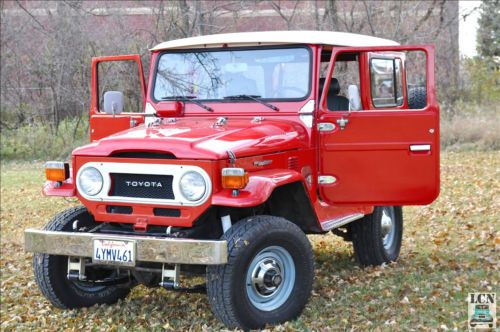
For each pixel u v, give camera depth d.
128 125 6.56
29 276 7.76
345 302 5.98
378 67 7.06
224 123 5.95
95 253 5.32
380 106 7.08
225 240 4.97
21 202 13.53
